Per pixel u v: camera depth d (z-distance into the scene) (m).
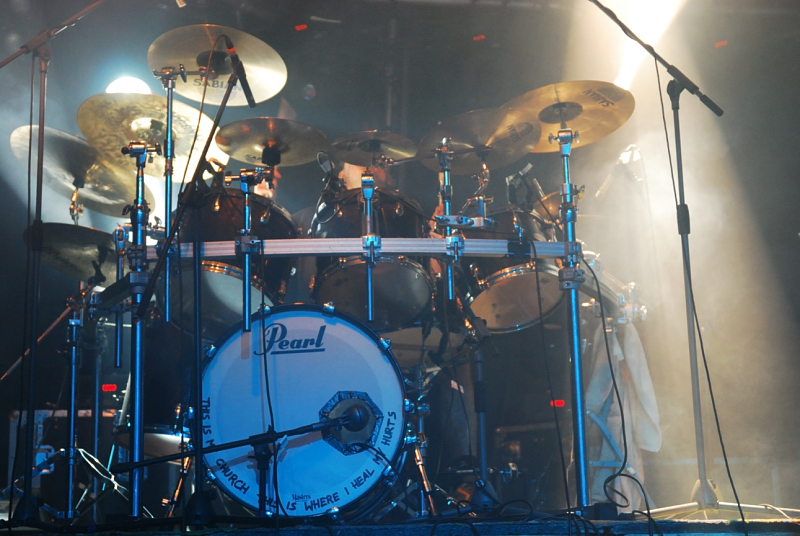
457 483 3.89
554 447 4.53
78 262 4.01
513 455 4.60
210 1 6.04
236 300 3.48
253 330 3.00
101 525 2.57
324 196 3.63
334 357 2.98
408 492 3.20
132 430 2.88
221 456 2.86
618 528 2.51
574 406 3.00
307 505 2.83
